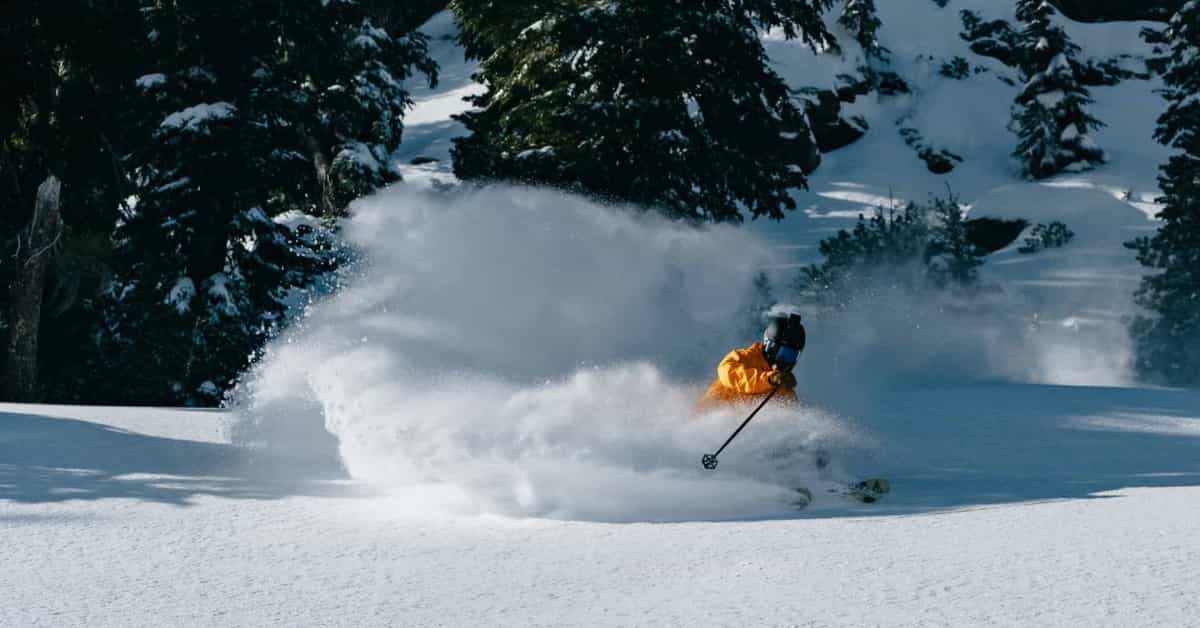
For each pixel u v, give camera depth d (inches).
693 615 141.6
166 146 952.9
